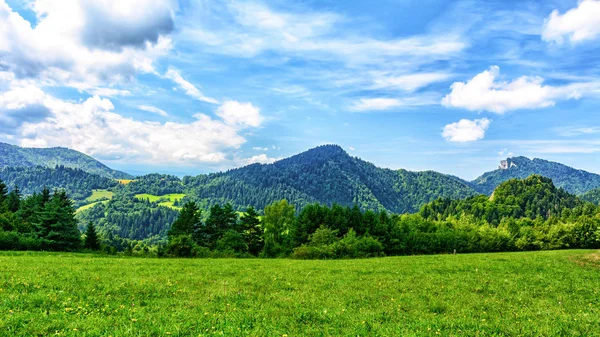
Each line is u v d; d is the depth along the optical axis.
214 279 21.94
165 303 14.38
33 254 43.16
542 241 112.44
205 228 87.44
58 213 69.31
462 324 12.37
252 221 89.25
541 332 11.47
